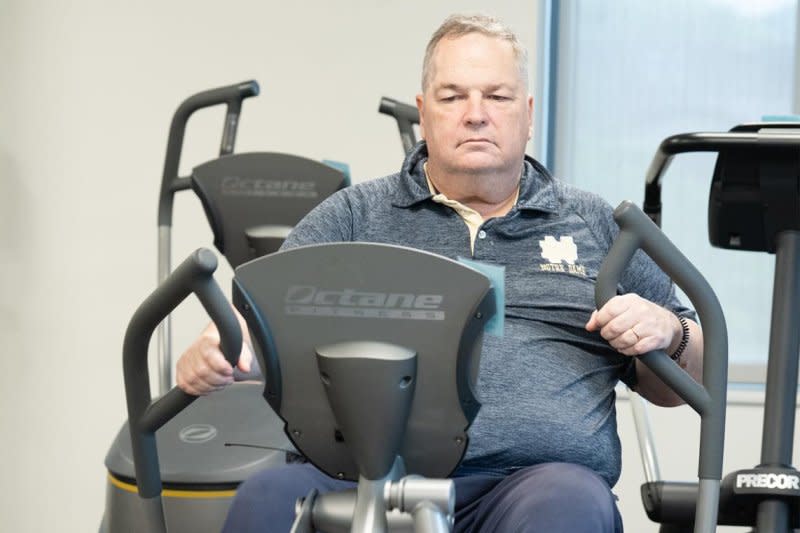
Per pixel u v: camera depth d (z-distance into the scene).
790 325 2.39
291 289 1.85
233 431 3.11
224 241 3.51
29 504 4.96
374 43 4.79
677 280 2.04
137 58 4.86
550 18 4.90
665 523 2.63
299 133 4.82
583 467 2.20
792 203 2.38
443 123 2.56
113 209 4.88
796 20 4.82
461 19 2.62
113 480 3.07
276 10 4.81
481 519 2.23
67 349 4.93
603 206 2.65
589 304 2.52
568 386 2.43
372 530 1.83
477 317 1.81
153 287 4.89
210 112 4.83
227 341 1.94
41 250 4.91
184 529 2.96
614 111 4.89
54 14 4.86
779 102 4.85
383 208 2.63
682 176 4.87
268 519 2.14
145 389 2.08
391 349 1.83
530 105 2.73
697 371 2.51
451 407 1.86
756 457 4.70
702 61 4.86
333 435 1.91
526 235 2.57
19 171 4.89
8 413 4.95
